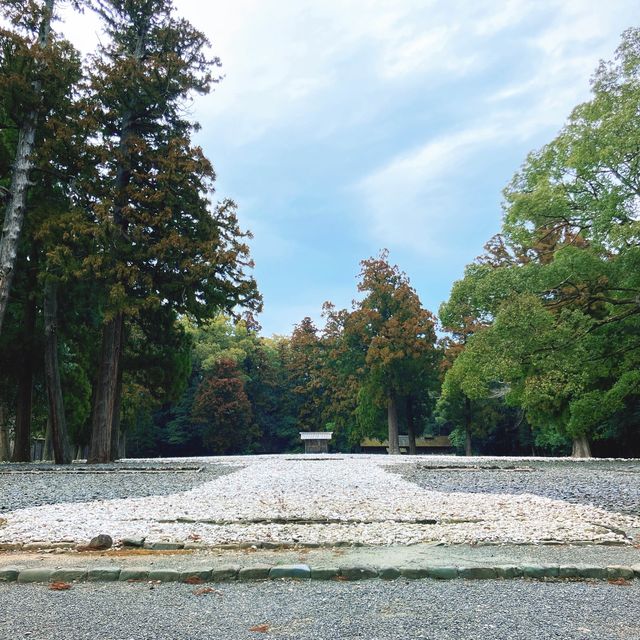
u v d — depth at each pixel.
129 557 5.20
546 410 26.81
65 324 23.94
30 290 21.66
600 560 5.05
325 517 7.42
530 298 17.50
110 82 20.48
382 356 40.66
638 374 20.77
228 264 21.06
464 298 19.75
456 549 5.54
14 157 20.11
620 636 3.27
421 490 10.85
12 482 12.69
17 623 3.50
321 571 4.63
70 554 5.35
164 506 8.53
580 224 20.48
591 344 20.19
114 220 20.17
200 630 3.38
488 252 33.94
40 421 33.41
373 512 7.96
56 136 18.77
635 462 22.00
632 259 17.30
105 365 20.70
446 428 59.22
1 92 17.92
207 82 22.33
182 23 22.59
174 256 20.38
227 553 5.37
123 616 3.64
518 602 3.93
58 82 18.78
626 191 18.25
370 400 44.88
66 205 21.12
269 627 3.43
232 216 22.53
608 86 18.56
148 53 22.78
